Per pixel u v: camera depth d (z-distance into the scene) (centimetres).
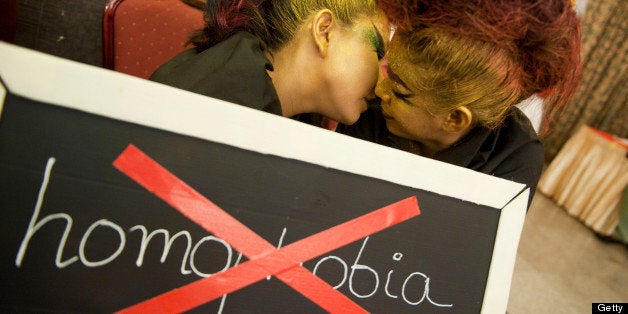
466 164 62
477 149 61
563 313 167
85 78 33
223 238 38
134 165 35
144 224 36
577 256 215
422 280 44
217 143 37
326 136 39
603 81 315
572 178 259
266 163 38
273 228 39
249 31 62
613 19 299
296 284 40
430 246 44
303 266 40
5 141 32
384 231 42
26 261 33
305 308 40
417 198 43
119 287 35
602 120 328
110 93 33
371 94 63
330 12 55
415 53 48
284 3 59
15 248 33
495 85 47
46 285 34
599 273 204
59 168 33
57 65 32
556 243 223
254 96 53
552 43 45
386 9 50
